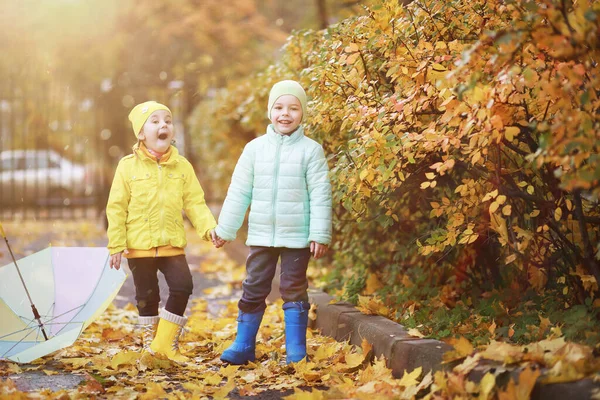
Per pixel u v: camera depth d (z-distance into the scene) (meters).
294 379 4.84
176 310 5.47
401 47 4.88
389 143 4.44
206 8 18.02
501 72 3.73
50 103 19.14
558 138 3.43
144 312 5.69
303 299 5.31
